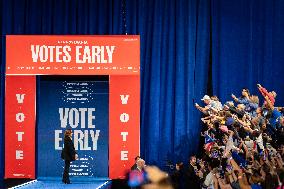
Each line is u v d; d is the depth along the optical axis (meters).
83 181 14.40
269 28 15.28
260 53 15.42
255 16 15.43
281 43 15.25
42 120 14.86
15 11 15.59
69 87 14.90
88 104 14.90
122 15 15.63
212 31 15.54
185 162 15.43
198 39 15.60
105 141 14.87
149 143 15.51
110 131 14.59
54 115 14.88
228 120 12.16
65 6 15.59
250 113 12.84
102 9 15.63
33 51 14.31
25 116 14.76
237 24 15.44
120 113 14.57
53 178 14.74
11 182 14.08
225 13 15.45
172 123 15.65
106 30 15.69
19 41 14.32
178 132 15.48
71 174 14.80
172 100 15.65
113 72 14.30
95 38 14.30
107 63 14.31
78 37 14.32
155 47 15.56
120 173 14.56
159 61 15.56
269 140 11.66
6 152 14.73
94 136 14.87
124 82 14.56
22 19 15.59
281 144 11.27
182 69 15.57
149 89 15.66
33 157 14.73
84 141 14.86
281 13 15.24
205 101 13.61
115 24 15.56
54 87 14.91
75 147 14.85
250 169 9.98
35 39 14.32
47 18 15.61
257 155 10.48
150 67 15.66
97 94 14.90
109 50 14.30
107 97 14.90
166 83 15.62
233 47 15.45
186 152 15.44
